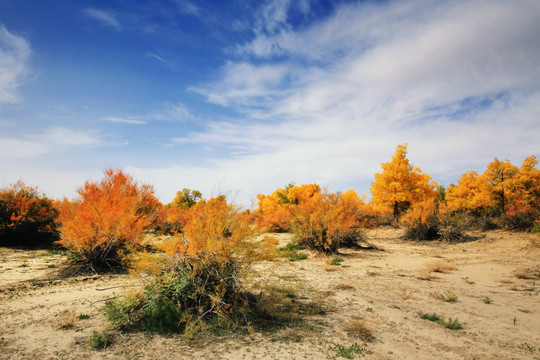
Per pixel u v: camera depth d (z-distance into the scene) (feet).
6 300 19.74
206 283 17.47
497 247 48.42
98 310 17.80
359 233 55.83
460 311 19.48
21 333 14.40
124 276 27.50
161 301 16.75
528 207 56.80
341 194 55.26
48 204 47.85
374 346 14.03
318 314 18.62
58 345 13.23
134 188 39.55
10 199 44.52
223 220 19.34
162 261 18.67
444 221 63.87
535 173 81.92
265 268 33.86
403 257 44.96
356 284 27.22
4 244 43.09
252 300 19.15
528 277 28.84
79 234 28.99
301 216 48.85
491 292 24.34
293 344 14.08
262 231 19.62
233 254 18.63
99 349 13.00
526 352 13.60
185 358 12.40
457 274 31.99
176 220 36.99
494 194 87.04
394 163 94.53
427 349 13.83
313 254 45.80
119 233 29.68
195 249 18.06
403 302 21.56
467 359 12.88
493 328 16.57
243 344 13.93
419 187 93.91
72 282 25.26
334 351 13.38
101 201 30.89
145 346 13.42
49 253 39.37
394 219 90.84
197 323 16.07
